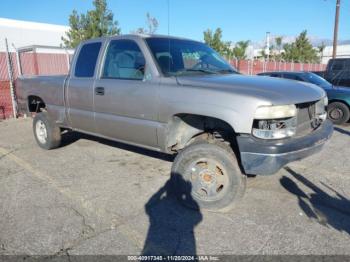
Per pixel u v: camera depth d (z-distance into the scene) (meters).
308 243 3.11
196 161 3.71
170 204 3.93
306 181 4.63
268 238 3.20
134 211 3.75
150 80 4.02
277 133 3.27
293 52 35.88
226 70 4.65
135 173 4.96
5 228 3.38
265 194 4.18
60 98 5.41
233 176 3.56
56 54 15.06
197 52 4.72
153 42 4.29
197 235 3.26
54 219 3.56
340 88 9.29
